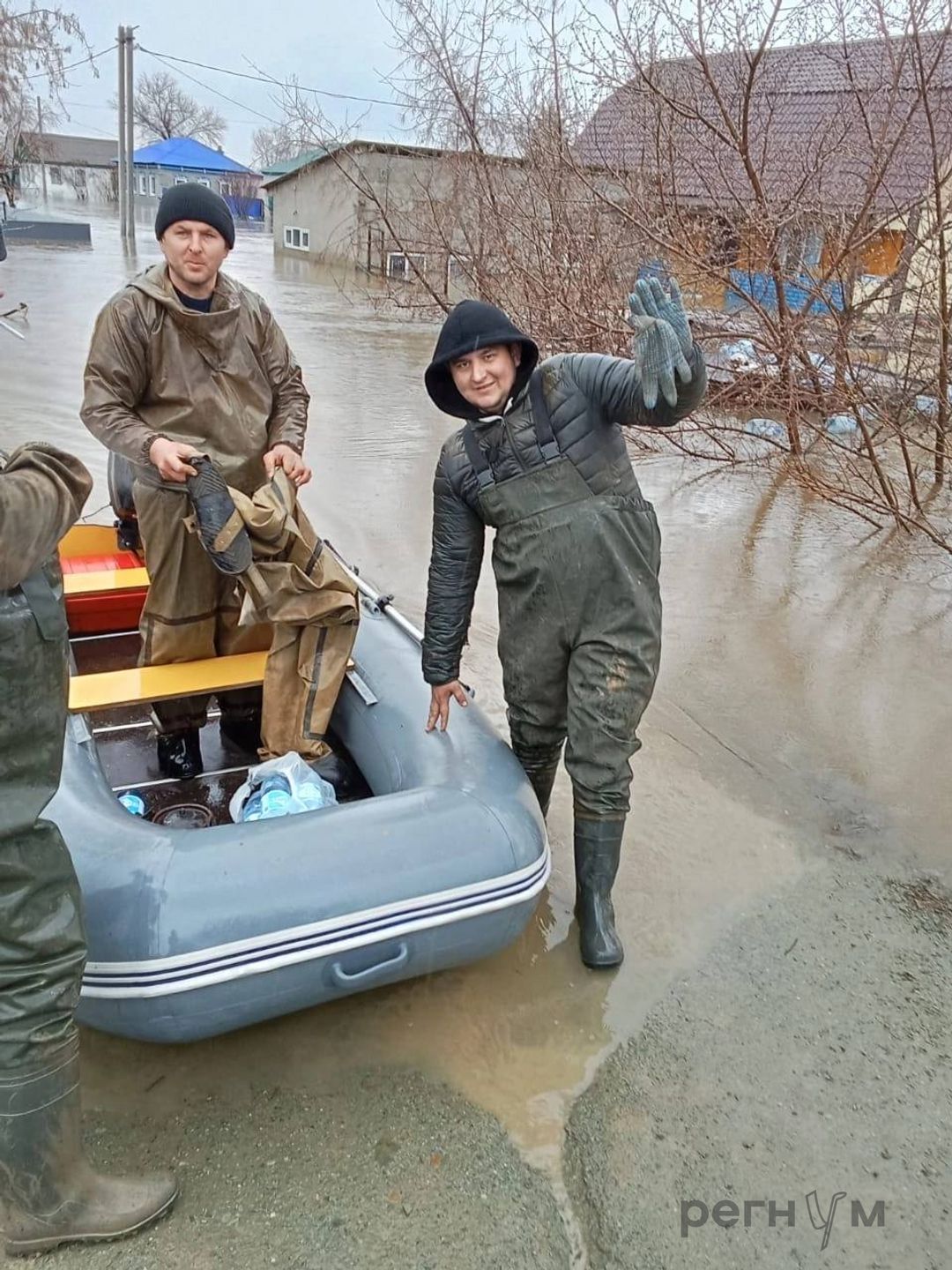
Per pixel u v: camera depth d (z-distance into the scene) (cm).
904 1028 257
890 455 798
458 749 268
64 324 1295
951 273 695
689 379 214
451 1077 235
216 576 299
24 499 149
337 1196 205
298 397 302
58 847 168
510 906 235
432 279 1104
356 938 217
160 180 4834
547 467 238
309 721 286
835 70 722
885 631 505
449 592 265
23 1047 167
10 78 2108
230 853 216
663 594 540
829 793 363
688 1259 197
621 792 260
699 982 270
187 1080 231
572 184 820
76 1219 185
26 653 155
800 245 690
